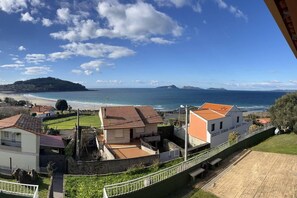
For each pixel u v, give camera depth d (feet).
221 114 128.47
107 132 106.83
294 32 11.17
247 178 60.70
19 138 79.46
